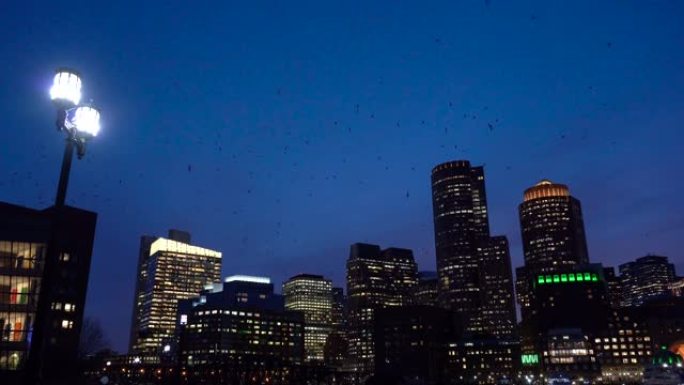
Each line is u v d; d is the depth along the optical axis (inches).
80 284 7642.7
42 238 4217.5
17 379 3887.8
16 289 4065.0
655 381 4598.9
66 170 762.8
